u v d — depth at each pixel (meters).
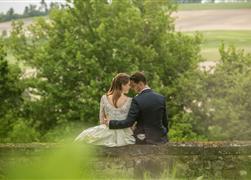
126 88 12.38
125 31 34.84
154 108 12.09
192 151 11.52
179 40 36.03
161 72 34.56
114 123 11.75
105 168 11.40
